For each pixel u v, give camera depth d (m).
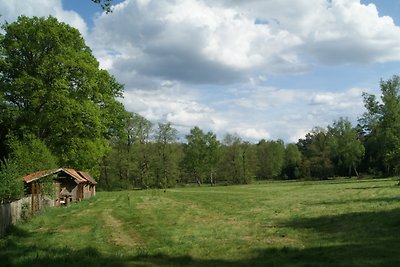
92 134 49.22
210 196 59.09
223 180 128.75
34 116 44.84
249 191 72.81
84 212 35.88
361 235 17.53
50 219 29.77
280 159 135.50
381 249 14.24
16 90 43.88
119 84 56.62
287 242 17.50
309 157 132.38
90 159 49.62
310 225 22.28
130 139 105.56
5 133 46.16
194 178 125.00
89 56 48.62
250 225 24.02
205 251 16.16
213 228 23.25
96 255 15.65
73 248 17.44
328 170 125.25
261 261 13.79
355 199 38.84
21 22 45.69
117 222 27.69
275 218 26.97
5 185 25.64
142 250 16.62
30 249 16.83
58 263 13.84
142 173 108.06
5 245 17.72
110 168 104.06
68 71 46.72
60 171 47.34
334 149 120.75
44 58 45.50
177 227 24.09
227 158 121.69
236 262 13.87
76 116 46.38
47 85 45.12
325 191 58.47
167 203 46.44
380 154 90.56
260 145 139.25
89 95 49.44
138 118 106.50
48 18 46.56
